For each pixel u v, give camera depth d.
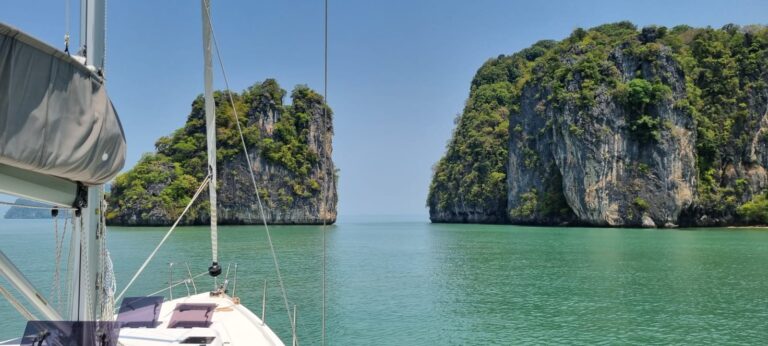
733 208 91.56
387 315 18.95
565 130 92.44
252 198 111.62
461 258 39.69
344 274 29.86
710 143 93.62
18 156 3.35
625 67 94.00
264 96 118.69
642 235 67.69
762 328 17.39
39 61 3.48
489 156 120.19
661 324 17.92
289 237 68.56
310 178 120.75
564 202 97.00
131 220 97.56
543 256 41.00
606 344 15.52
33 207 4.21
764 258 38.59
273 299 21.67
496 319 18.48
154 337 6.89
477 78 149.50
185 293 22.58
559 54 103.19
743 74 98.50
